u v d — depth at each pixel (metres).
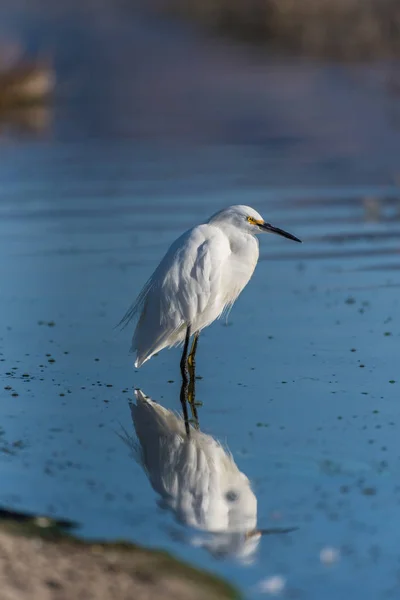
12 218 22.12
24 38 63.34
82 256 18.83
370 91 42.78
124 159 29.53
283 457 9.61
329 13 59.22
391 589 7.25
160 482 9.10
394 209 22.53
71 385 11.87
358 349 13.00
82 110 39.94
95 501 8.69
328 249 19.08
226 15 67.00
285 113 38.16
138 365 11.78
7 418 10.75
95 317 14.91
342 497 8.72
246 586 7.27
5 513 8.38
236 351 13.08
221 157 29.80
